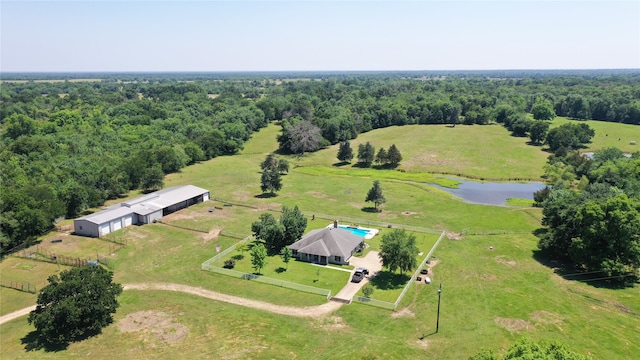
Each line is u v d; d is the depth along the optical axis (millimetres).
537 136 176250
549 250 77000
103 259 73625
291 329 53031
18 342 50875
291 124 188875
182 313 56750
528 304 59219
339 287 64125
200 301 60156
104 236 84375
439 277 67688
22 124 155000
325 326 53844
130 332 52438
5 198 78688
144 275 68562
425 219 95625
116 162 122750
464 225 91875
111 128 172125
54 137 147875
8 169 108750
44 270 69938
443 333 52312
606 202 69312
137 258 74938
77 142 142500
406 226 90500
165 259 74688
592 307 58688
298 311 57562
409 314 56719
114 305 53875
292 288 64062
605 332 52656
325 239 75188
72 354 48406
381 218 96125
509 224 92500
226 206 104812
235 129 177000
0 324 55062
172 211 100812
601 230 66500
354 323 54500
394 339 51031
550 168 133625
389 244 65625
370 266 71812
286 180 131500
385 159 149000
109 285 55094
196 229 88875
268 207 103938
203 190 110062
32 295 62375
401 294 60906
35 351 49000
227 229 89062
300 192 117875
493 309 57875
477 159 155375
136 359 47500
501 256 75812
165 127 179000
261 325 53812
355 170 145000
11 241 77000
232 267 71062
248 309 57906
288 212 81500
